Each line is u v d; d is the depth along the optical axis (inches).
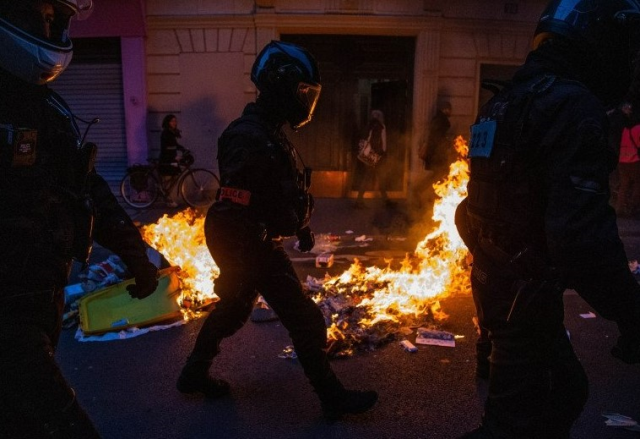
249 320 172.7
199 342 119.4
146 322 164.4
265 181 102.3
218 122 443.2
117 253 81.0
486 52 437.4
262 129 102.0
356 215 372.8
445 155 379.6
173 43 436.1
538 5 436.1
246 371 138.9
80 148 71.2
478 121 78.4
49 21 65.2
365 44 446.6
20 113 62.0
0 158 59.4
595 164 61.7
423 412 118.6
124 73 436.8
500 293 72.0
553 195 63.1
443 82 438.6
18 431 57.4
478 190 75.5
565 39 71.0
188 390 122.3
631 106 345.7
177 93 442.6
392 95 453.1
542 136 66.1
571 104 64.4
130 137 446.0
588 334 162.4
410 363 142.1
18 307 59.6
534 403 70.9
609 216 60.7
